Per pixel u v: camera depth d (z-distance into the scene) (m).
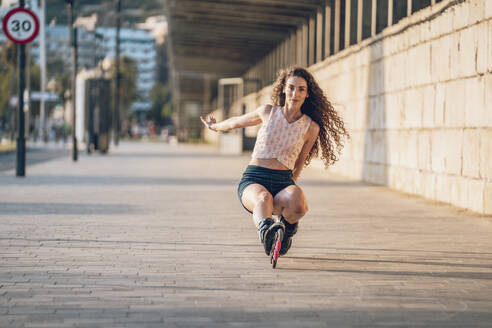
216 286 5.41
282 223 5.76
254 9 25.00
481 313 4.68
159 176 18.17
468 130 10.94
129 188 14.45
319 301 4.97
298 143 6.07
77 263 6.27
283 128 6.04
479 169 10.56
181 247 7.23
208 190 14.23
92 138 32.22
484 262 6.59
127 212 10.27
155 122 155.38
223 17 26.64
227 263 6.37
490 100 10.07
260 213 5.82
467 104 10.95
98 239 7.68
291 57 29.06
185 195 13.09
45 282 5.45
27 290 5.17
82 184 15.20
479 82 10.47
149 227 8.73
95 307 4.70
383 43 15.46
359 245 7.53
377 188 15.03
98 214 9.98
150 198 12.42
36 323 4.30
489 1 10.05
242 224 9.12
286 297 5.08
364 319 4.50
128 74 119.44
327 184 16.12
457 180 11.46
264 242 5.76
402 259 6.70
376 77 16.06
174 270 6.01
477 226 9.14
